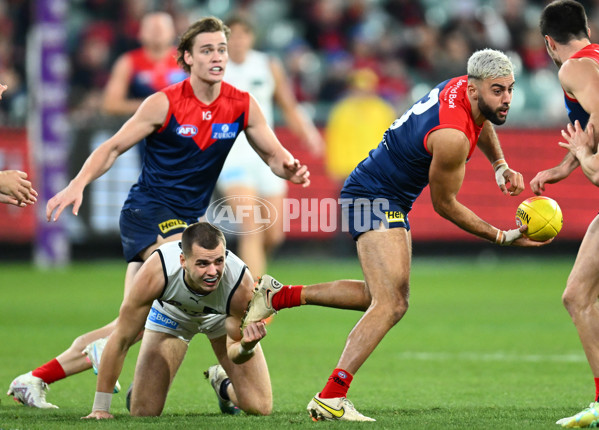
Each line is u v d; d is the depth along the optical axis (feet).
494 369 92.84
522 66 233.55
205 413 69.56
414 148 64.18
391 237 64.80
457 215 65.00
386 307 63.31
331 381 62.59
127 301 63.21
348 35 239.30
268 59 128.98
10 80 217.15
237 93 75.92
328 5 239.91
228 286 64.08
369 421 61.57
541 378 86.99
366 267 64.59
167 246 63.98
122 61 130.82
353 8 239.91
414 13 243.40
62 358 72.23
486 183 203.31
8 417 64.64
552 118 206.69
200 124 74.49
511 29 235.81
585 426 58.59
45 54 187.83
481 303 150.82
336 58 233.35
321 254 210.18
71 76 221.87
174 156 75.20
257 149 77.20
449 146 62.08
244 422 61.62
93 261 209.15
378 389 80.94
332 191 203.00
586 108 61.16
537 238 66.18
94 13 232.53
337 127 200.54
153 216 75.51
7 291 160.25
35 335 114.83
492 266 208.03
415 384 83.82
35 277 181.47
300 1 240.12
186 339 68.64
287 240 209.56
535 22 242.37
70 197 69.56
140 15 226.38
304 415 66.64
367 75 200.44
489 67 61.62
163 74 131.23
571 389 80.18
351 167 200.85
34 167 199.52
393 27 241.35
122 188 192.95
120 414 68.18
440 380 86.17
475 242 215.10
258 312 64.49
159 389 67.26
